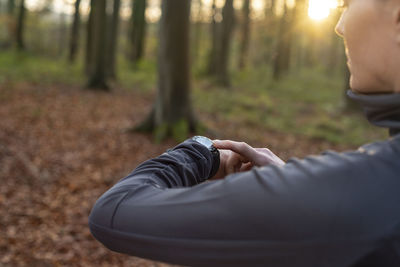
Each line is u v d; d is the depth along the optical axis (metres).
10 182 5.91
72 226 4.79
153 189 0.58
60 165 7.00
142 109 13.18
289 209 0.46
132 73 23.84
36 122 9.88
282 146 9.80
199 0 32.25
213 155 0.74
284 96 20.03
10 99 12.21
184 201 0.53
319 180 0.46
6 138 8.12
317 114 14.51
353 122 12.99
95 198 5.78
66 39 37.91
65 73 20.30
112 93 16.12
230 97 16.31
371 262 0.44
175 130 9.16
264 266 0.47
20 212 4.98
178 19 9.13
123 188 0.60
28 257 4.04
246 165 0.80
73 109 11.92
